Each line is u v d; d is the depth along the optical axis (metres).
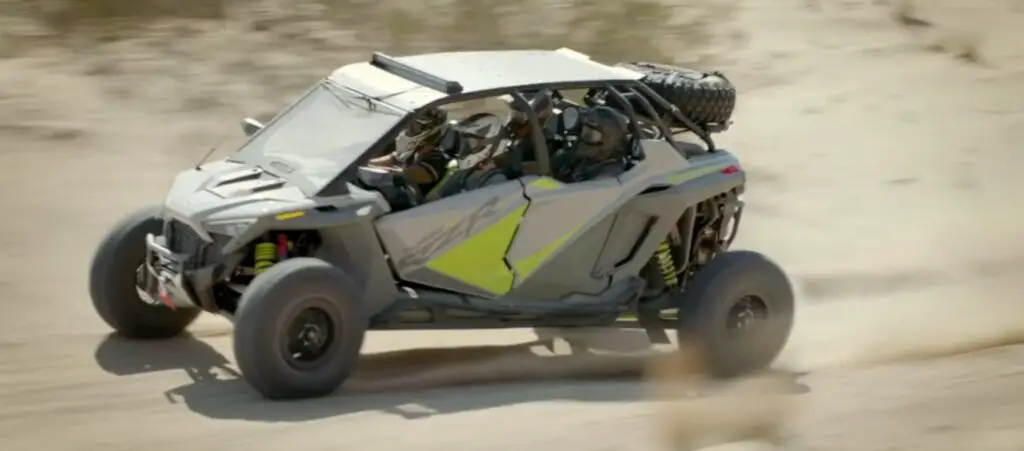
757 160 20.23
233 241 10.37
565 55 12.73
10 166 16.02
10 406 9.74
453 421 9.66
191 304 10.88
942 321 14.19
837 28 27.27
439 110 11.71
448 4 22.78
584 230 11.63
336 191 10.66
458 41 21.70
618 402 10.55
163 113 18.09
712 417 9.97
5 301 12.51
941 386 11.12
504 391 10.84
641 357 12.70
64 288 13.06
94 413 9.66
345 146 10.98
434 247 10.98
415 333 13.04
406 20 21.67
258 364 9.93
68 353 11.24
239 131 18.00
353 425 9.48
